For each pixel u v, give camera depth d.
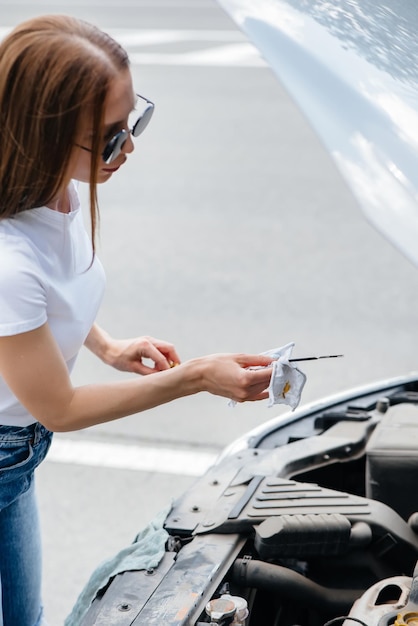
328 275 5.70
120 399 1.71
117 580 1.86
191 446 3.99
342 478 2.39
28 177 1.56
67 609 3.07
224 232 6.46
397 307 5.26
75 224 1.80
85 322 1.81
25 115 1.51
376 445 2.21
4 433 1.80
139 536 2.05
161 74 11.16
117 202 7.14
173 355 2.22
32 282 1.60
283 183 7.46
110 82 1.52
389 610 1.75
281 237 6.34
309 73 1.48
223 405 4.32
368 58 1.54
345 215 6.73
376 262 5.89
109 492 3.69
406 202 1.37
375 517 2.03
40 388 1.65
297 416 2.62
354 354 4.72
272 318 5.14
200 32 13.49
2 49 1.53
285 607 2.04
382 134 1.43
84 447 3.98
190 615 1.73
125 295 5.46
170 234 6.44
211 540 1.98
